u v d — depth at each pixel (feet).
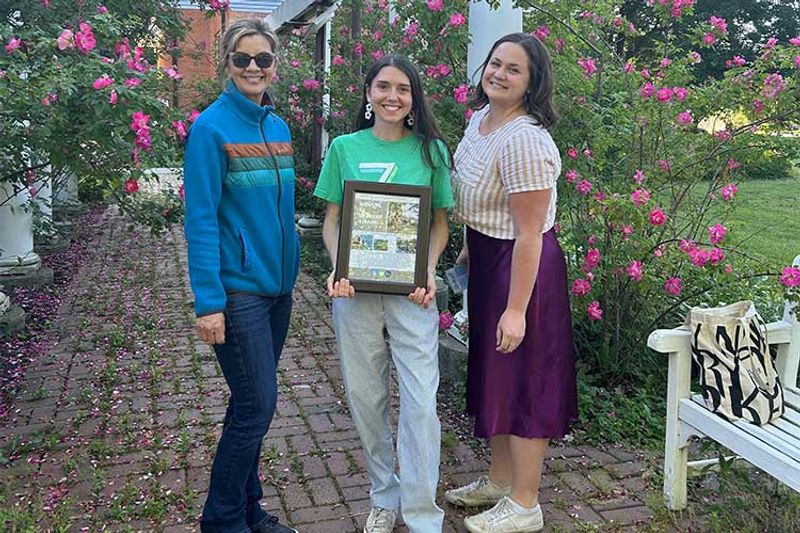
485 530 8.70
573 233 12.67
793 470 7.45
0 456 10.59
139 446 11.15
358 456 10.91
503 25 13.46
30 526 8.67
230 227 7.34
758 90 12.42
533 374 8.28
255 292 7.47
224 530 7.81
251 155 7.29
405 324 7.82
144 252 25.13
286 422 12.10
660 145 12.78
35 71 12.29
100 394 13.12
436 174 8.00
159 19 17.61
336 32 23.18
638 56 14.19
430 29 14.90
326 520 9.24
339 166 8.05
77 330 16.71
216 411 12.46
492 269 8.25
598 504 9.64
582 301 12.42
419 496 7.87
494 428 8.39
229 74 7.40
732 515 9.09
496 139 7.97
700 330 8.70
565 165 12.41
